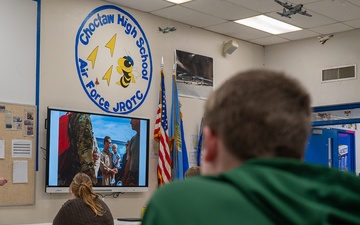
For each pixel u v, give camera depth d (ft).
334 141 30.50
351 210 2.44
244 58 28.27
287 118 2.70
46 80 19.53
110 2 21.89
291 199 2.38
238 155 2.77
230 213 2.44
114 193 21.52
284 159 2.62
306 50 27.96
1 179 17.88
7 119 18.20
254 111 2.70
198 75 25.39
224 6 22.49
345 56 26.53
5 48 18.44
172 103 23.71
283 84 2.77
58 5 20.08
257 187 2.46
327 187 2.49
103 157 20.77
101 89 21.31
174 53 24.36
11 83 18.52
